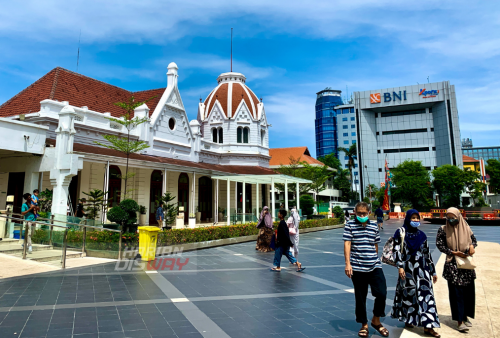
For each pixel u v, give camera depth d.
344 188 69.62
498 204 57.59
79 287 7.63
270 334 5.01
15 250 11.52
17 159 16.70
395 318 5.67
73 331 4.94
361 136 86.31
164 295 7.07
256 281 8.62
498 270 10.32
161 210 19.00
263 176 24.06
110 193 21.20
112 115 23.08
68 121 15.69
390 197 68.38
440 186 66.25
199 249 14.98
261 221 14.62
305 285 8.23
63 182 15.24
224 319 5.64
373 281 5.14
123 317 5.62
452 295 5.42
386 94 84.69
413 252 5.25
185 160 27.47
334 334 5.08
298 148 62.09
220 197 32.78
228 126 35.16
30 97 20.83
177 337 4.81
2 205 17.45
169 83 27.05
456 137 78.38
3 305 6.16
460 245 5.37
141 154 22.64
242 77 39.53
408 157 84.56
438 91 80.50
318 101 129.75
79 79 23.42
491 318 5.89
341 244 17.50
